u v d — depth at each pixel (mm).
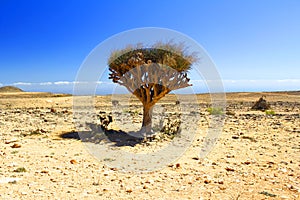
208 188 5582
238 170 6895
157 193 5297
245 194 5230
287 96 49281
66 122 16375
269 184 5836
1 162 7371
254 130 13742
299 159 8039
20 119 18031
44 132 12844
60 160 7816
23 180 5898
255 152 8977
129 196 5125
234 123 16281
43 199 4875
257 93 56062
